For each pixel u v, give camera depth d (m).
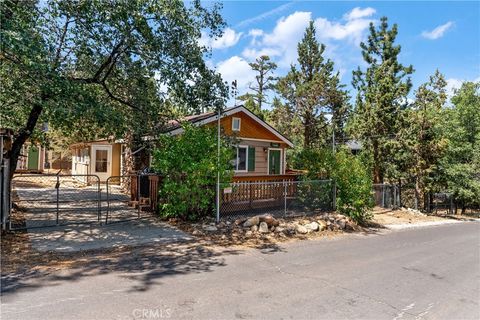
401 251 7.44
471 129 19.14
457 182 16.47
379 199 15.64
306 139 19.34
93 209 10.23
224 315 3.67
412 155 15.76
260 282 4.84
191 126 9.04
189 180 8.43
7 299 3.85
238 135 13.20
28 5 6.55
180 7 7.85
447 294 4.74
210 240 7.22
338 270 5.66
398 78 15.76
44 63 6.01
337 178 10.97
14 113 8.41
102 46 7.72
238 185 9.45
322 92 18.30
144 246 6.45
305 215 10.06
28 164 25.16
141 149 12.57
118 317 3.49
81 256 5.64
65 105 6.54
